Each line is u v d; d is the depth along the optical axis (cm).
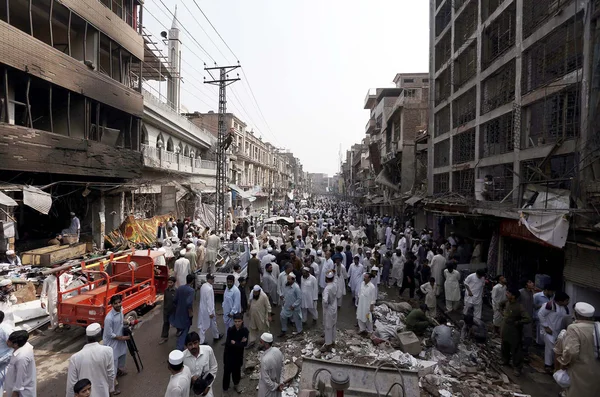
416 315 859
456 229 1778
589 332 460
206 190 2869
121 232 1677
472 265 1280
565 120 930
